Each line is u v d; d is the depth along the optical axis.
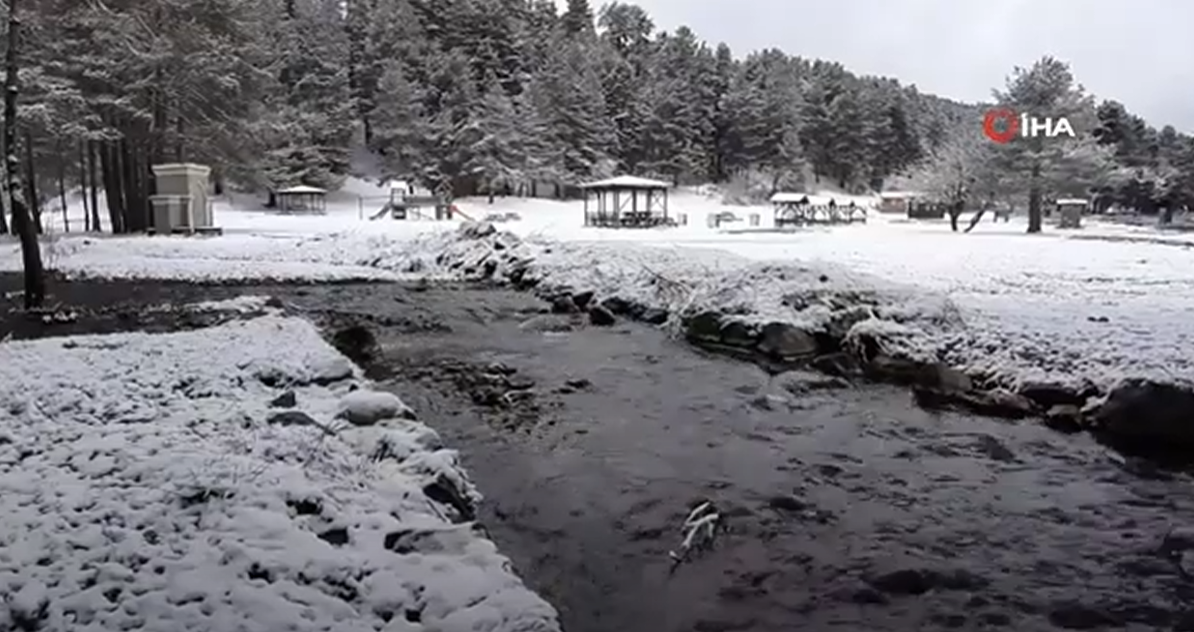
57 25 28.11
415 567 3.95
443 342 12.44
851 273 13.08
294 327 10.54
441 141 69.00
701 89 88.69
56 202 53.12
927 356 10.04
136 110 31.34
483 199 67.62
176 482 4.68
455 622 3.48
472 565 4.02
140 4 29.69
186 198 31.59
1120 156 68.81
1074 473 6.84
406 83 69.88
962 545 5.37
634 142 84.00
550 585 4.71
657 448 7.34
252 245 26.92
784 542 5.36
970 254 25.14
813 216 55.75
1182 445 7.46
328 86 66.75
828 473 6.77
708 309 12.48
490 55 81.00
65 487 4.65
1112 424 7.89
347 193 66.00
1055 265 21.19
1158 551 5.30
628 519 5.69
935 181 48.88
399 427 6.23
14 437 5.64
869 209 73.75
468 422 8.09
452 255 23.48
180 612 3.41
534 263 20.00
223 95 35.38
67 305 14.30
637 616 4.37
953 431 8.02
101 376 7.49
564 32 95.56
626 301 15.05
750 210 69.81
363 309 15.69
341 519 4.40
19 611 3.38
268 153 44.97
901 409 8.82
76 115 30.28
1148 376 8.12
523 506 5.88
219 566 3.80
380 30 76.88
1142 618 4.45
